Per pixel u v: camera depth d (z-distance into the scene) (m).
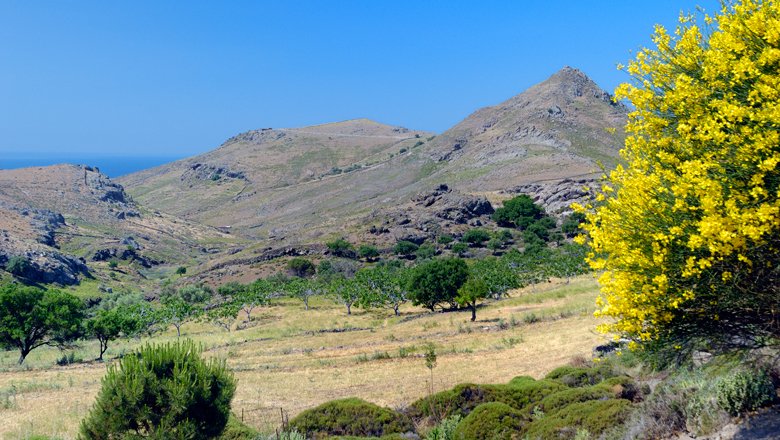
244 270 122.19
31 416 24.88
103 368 41.00
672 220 6.94
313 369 34.88
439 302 63.62
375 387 28.12
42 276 118.88
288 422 18.77
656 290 6.79
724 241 6.20
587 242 8.02
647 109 7.99
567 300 50.97
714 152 6.71
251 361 39.81
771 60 6.45
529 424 13.86
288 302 82.12
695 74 7.50
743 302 6.62
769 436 7.70
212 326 66.56
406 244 124.06
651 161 7.69
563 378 19.27
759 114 6.28
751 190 6.23
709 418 8.93
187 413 14.80
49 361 46.47
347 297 68.69
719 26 7.34
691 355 7.70
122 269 155.12
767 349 9.21
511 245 125.69
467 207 149.25
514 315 47.31
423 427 17.66
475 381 26.55
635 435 9.98
